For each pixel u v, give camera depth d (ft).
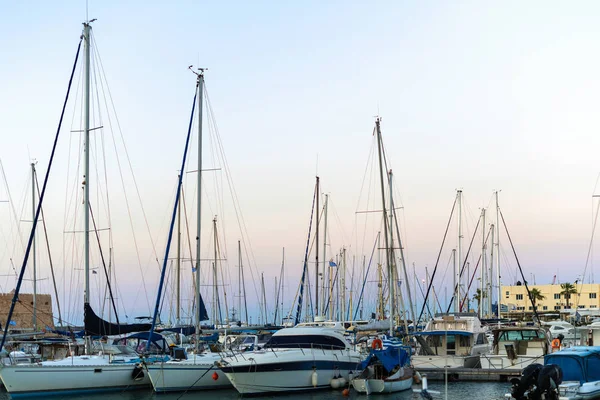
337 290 235.81
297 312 200.64
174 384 110.01
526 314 251.19
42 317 206.39
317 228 195.93
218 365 106.83
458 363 131.03
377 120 159.63
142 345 122.31
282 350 111.75
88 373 108.06
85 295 120.16
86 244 121.60
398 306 180.04
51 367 105.19
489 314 249.34
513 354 129.80
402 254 179.83
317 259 194.18
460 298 249.75
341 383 114.73
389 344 125.39
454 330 138.31
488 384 123.03
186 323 179.52
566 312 241.55
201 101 132.98
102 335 114.73
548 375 82.48
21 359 119.24
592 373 95.81
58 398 105.50
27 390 103.35
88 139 124.98
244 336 157.38
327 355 114.93
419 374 124.06
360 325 181.16
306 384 111.24
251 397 106.93
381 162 156.56
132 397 107.86
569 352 96.22
